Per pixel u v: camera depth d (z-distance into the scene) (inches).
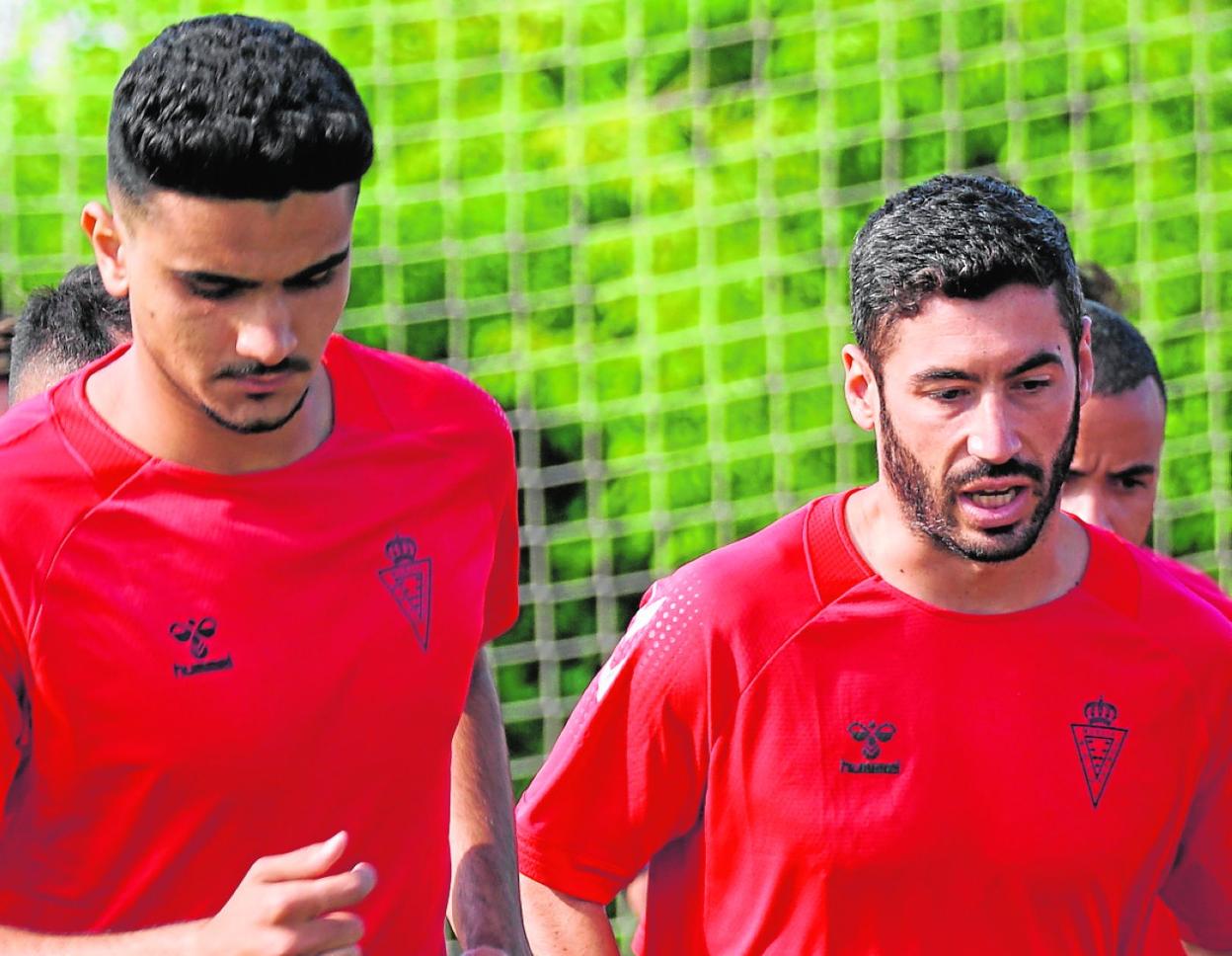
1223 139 798.5
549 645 779.4
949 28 788.6
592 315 790.5
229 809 291.4
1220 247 800.3
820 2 788.0
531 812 335.3
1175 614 323.9
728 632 320.2
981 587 318.3
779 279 791.1
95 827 289.9
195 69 269.0
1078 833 314.3
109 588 286.8
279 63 272.1
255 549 295.0
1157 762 319.0
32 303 384.8
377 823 305.0
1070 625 320.5
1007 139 794.8
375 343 791.1
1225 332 798.5
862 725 316.5
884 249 311.0
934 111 791.7
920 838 312.7
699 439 792.3
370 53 785.6
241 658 291.3
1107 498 410.6
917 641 318.3
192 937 267.9
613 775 329.1
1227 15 794.2
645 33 789.2
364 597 303.0
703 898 328.2
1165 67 794.8
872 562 323.0
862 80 789.9
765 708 318.7
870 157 792.3
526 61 789.2
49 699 285.1
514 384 789.2
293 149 263.6
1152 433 409.1
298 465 303.4
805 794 316.2
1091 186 797.2
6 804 294.4
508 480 335.3
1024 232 304.5
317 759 296.4
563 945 332.5
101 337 373.1
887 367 311.9
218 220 264.5
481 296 787.4
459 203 785.6
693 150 791.1
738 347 792.3
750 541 332.2
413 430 319.9
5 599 283.6
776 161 790.5
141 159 267.0
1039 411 305.1
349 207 276.7
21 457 288.8
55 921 292.5
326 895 261.7
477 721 355.6
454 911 334.0
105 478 290.0
